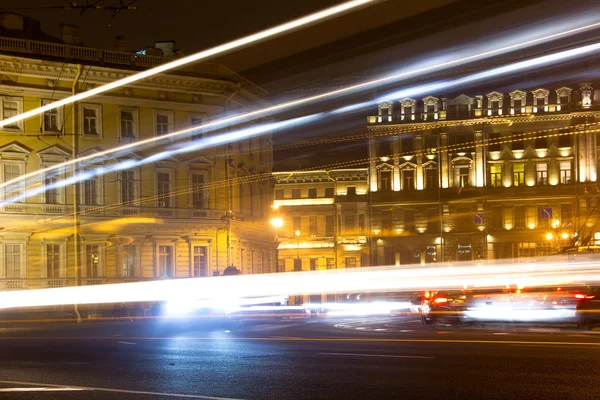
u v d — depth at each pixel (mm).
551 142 94312
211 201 69375
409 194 97438
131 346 25875
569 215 93125
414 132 97938
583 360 17984
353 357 19875
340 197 100500
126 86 65750
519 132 95188
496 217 95250
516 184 95000
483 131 95688
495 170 95688
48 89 62469
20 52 61000
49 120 62969
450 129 96938
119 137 65500
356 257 99812
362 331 33344
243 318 48031
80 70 62656
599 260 63031
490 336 27000
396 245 97500
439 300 36844
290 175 102250
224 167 70375
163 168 67375
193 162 68688
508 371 16359
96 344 27281
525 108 95062
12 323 54625
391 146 98375
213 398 13961
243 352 22266
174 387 15445
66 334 37531
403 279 95688
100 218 64375
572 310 33188
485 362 17969
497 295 35406
